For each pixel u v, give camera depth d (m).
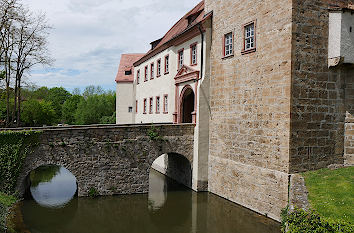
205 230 12.03
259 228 11.82
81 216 13.78
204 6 19.50
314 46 12.25
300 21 11.97
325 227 7.29
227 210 14.27
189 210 14.53
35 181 21.22
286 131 11.98
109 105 67.06
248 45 14.45
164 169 23.83
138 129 16.95
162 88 24.77
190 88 19.19
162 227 12.49
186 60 20.06
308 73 12.16
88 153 16.17
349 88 12.80
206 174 17.75
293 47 11.88
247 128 14.28
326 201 9.25
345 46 12.16
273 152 12.64
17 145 15.12
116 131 16.59
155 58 26.86
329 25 12.47
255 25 13.76
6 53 23.88
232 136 15.41
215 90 17.02
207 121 17.62
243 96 14.59
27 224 12.68
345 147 12.86
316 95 12.33
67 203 15.51
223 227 12.26
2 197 14.48
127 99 39.00
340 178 11.14
